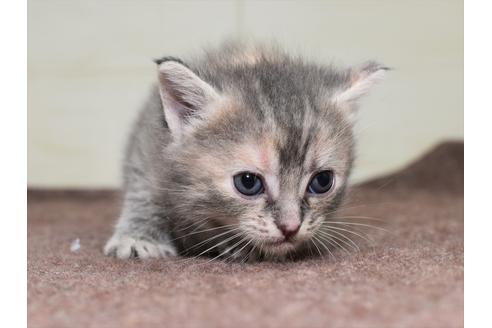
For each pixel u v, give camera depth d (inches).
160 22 21.6
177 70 13.2
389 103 21.9
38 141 22.2
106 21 21.8
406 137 22.0
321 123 13.3
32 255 13.9
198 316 10.4
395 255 13.1
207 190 13.2
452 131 22.0
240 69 14.1
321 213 13.4
